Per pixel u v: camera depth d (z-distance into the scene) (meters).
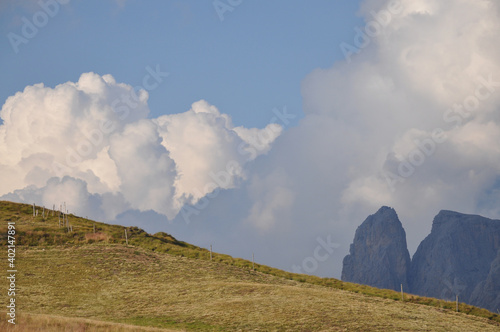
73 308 69.44
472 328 65.44
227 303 69.81
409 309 73.38
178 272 91.81
